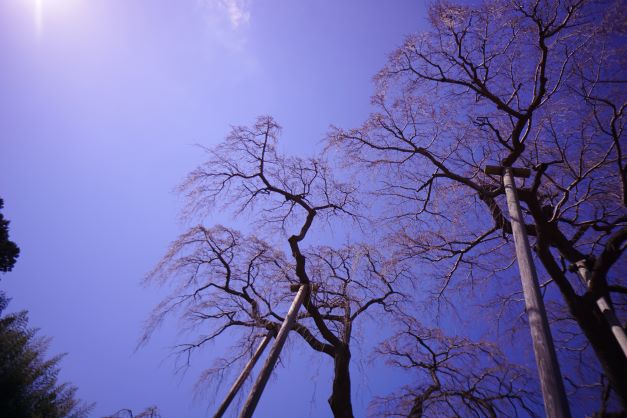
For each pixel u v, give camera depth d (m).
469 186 10.03
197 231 10.48
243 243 10.81
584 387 10.12
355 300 11.27
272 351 6.88
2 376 10.82
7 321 12.24
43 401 11.58
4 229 12.80
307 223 10.77
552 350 4.03
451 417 10.14
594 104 8.59
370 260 11.27
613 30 8.24
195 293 10.53
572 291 8.33
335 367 9.45
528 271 4.90
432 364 11.14
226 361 10.31
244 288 10.59
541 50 8.50
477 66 9.39
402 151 10.09
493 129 8.77
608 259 7.90
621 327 7.22
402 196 10.46
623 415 9.16
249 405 5.88
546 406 3.72
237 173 10.66
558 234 9.02
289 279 10.78
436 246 10.52
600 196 9.19
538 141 9.50
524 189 9.02
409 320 11.41
